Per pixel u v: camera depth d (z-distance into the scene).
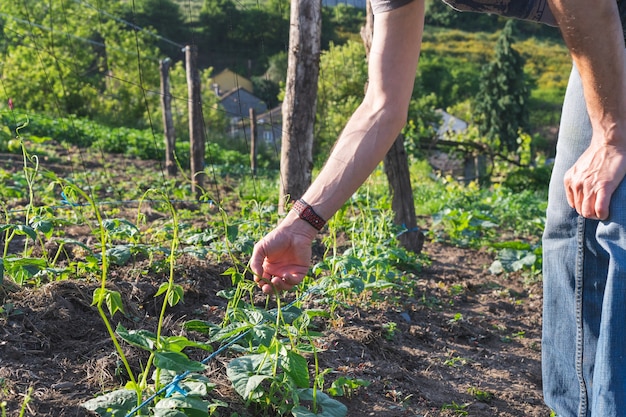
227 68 48.03
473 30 70.62
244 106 48.81
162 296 3.86
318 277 4.90
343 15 30.02
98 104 34.19
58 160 15.14
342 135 2.01
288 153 6.50
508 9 2.12
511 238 8.59
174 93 37.97
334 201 1.96
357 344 3.66
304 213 1.96
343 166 1.96
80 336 3.22
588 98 1.92
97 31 37.94
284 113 6.54
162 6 46.56
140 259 4.64
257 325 2.55
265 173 16.33
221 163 21.91
